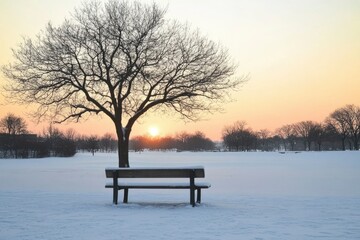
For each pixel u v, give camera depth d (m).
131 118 23.86
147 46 24.23
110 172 10.52
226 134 151.00
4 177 21.98
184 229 7.32
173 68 24.80
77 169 30.91
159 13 24.70
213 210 9.54
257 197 12.12
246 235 6.82
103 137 162.62
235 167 32.38
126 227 7.50
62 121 25.03
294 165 34.62
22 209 9.77
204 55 24.70
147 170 10.36
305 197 12.03
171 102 25.06
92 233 6.98
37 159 61.06
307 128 144.75
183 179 20.11
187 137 185.25
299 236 6.75
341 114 120.88
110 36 23.92
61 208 9.91
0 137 82.88
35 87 23.77
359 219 8.35
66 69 24.06
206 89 24.48
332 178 19.95
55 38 23.89
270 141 176.88
